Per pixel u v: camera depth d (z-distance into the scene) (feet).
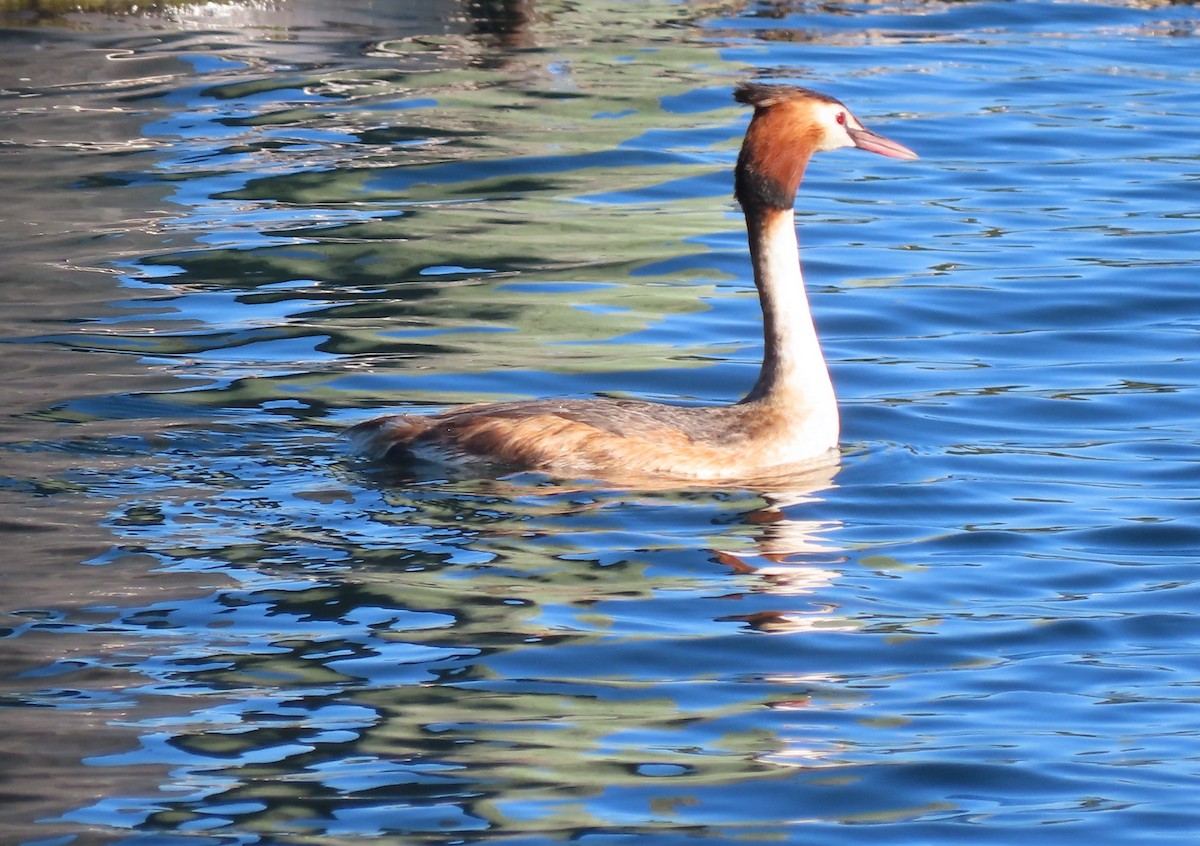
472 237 65.51
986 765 30.25
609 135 77.92
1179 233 67.26
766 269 45.50
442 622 35.29
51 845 27.12
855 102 84.74
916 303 59.57
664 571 38.19
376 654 33.88
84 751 29.99
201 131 76.38
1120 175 75.15
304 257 62.49
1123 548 40.37
